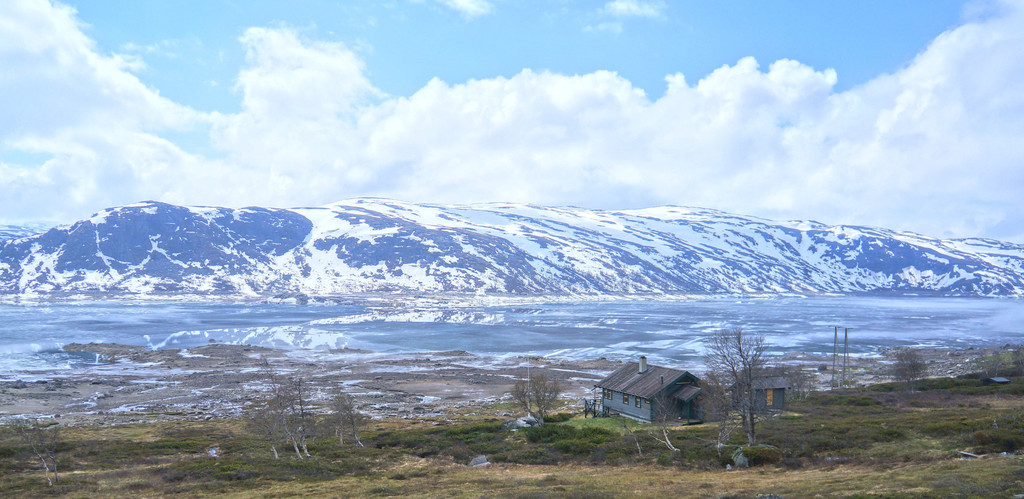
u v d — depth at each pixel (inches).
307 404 4480.8
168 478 2041.1
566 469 2039.9
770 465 1854.1
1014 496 1130.7
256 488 1876.2
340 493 1710.1
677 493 1433.3
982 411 2878.9
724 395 2306.8
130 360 7219.5
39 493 1851.6
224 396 5044.3
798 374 3996.1
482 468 2140.7
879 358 7263.8
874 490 1304.1
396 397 4928.6
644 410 2851.9
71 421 3941.9
